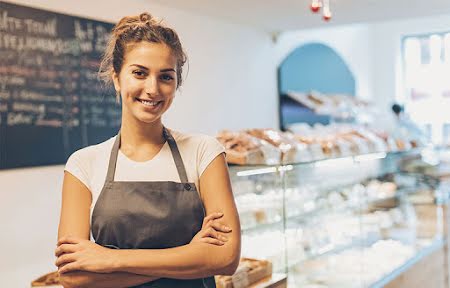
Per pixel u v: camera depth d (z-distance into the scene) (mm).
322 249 3059
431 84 6965
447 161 4363
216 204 1464
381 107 7172
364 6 4316
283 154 2785
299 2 4059
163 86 1411
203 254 1367
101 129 3676
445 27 6746
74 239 1389
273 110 5480
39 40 3250
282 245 2672
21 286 3217
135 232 1402
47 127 3309
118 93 1571
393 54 7164
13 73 3107
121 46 1424
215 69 4695
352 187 3426
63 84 3406
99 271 1336
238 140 2666
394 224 3904
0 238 3092
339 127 5199
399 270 3326
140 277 1361
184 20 4359
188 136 1538
